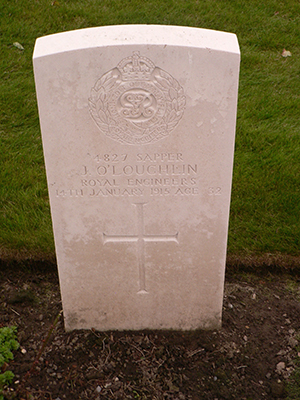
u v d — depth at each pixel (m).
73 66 1.25
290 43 2.40
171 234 1.44
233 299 1.65
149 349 1.53
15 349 1.50
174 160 1.35
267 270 1.71
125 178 1.37
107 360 1.50
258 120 2.06
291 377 1.47
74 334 1.56
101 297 1.53
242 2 2.59
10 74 2.17
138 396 1.43
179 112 1.30
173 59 1.25
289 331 1.57
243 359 1.50
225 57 1.25
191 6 2.53
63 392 1.43
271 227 1.75
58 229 1.43
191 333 1.57
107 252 1.47
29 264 1.70
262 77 2.24
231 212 1.79
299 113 2.10
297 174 1.87
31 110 2.06
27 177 1.86
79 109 1.29
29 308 1.62
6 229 1.73
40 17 2.40
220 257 1.47
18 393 1.41
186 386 1.45
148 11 2.47
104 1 2.53
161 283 1.51
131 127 1.31
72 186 1.38
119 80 1.27
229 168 1.36
